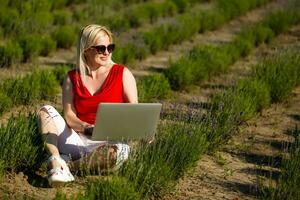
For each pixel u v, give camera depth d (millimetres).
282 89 10078
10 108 8938
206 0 23000
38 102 9516
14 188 5730
